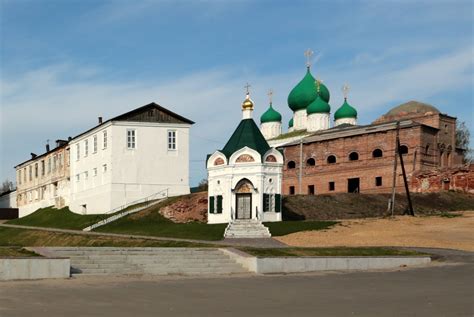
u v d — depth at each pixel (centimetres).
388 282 2711
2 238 6569
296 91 10956
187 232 5566
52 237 5859
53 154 9444
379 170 8644
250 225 5409
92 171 7975
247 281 2742
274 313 1850
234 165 5988
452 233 4916
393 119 9738
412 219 5703
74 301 2034
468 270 3150
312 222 5578
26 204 10538
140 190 7512
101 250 3189
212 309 1922
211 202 6128
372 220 5675
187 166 7731
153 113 7656
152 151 7612
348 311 1894
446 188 8062
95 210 7806
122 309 1892
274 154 6031
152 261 3169
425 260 3541
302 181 9512
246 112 6350
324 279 2839
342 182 9038
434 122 8938
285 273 3116
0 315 1731
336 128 10044
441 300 2131
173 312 1853
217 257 3325
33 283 2489
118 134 7506
